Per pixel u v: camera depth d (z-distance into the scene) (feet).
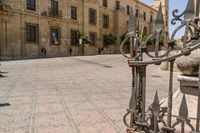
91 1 140.56
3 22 91.45
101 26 152.05
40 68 53.36
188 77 10.59
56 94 24.36
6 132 13.73
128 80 35.45
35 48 104.99
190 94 10.75
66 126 14.70
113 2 163.63
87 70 49.90
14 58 93.71
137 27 10.46
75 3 128.57
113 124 14.99
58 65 62.03
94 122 15.43
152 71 47.44
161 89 27.40
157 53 9.64
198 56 10.15
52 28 114.21
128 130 10.91
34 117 16.51
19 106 19.42
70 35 125.70
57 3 116.98
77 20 130.52
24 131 13.89
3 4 90.27
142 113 10.60
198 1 9.19
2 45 91.35
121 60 81.76
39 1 106.83
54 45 115.14
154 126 9.95
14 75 40.14
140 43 10.18
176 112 10.61
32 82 32.50
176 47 9.35
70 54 123.34
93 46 143.74
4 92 25.26
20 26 98.43
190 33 9.69
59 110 18.28
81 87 28.81
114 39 158.30
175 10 9.07
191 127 9.44
